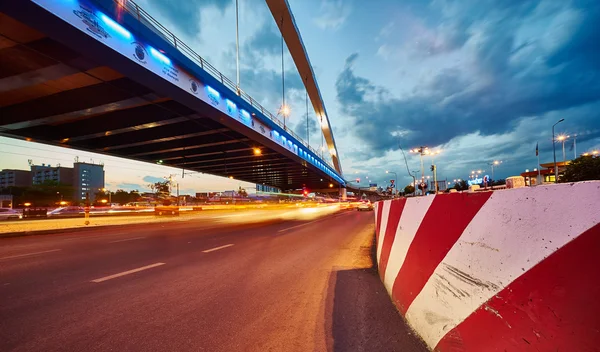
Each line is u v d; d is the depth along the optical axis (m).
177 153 33.69
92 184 131.88
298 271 5.74
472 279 1.95
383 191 132.88
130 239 11.34
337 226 16.20
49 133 22.34
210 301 4.00
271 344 2.76
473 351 1.83
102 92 16.97
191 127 24.19
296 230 14.06
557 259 1.34
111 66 13.33
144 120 20.97
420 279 2.90
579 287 1.22
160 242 10.20
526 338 1.45
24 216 26.80
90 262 6.69
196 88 18.00
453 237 2.28
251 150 34.81
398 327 3.01
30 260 7.04
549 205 1.42
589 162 35.94
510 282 1.61
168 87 16.09
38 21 10.21
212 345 2.76
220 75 20.89
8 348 2.73
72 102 17.41
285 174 61.41
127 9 13.20
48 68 14.15
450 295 2.23
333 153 91.94
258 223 19.08
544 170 51.47
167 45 15.40
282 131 33.72
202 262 6.62
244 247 8.84
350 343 2.72
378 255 5.91
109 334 3.00
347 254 7.59
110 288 4.62
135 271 5.76
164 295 4.27
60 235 13.52
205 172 54.66
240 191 135.88
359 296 4.14
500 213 1.74
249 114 25.47
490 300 1.75
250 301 3.99
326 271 5.73
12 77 14.72
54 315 3.52
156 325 3.22
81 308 3.75
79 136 22.75
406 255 3.48
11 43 12.12
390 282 4.14
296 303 3.89
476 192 2.00
